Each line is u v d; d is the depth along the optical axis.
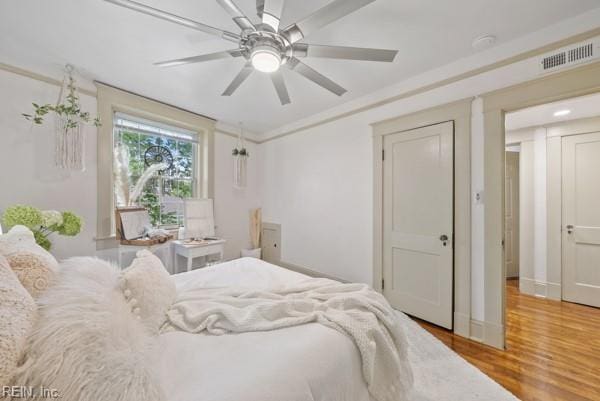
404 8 1.51
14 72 2.04
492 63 1.92
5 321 0.56
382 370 1.07
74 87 2.27
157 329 1.00
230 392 0.67
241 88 2.61
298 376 0.76
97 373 0.63
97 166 2.48
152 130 3.08
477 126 2.02
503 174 1.89
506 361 1.74
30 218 1.54
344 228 3.06
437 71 2.22
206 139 3.51
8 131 2.02
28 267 0.81
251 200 4.20
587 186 2.84
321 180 3.34
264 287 1.50
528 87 1.77
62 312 0.70
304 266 3.58
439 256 2.23
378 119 2.70
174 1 1.46
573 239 2.90
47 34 1.79
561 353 1.84
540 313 2.57
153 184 3.07
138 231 2.63
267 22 1.27
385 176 2.64
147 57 2.06
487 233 1.96
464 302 2.07
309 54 1.50
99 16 1.61
